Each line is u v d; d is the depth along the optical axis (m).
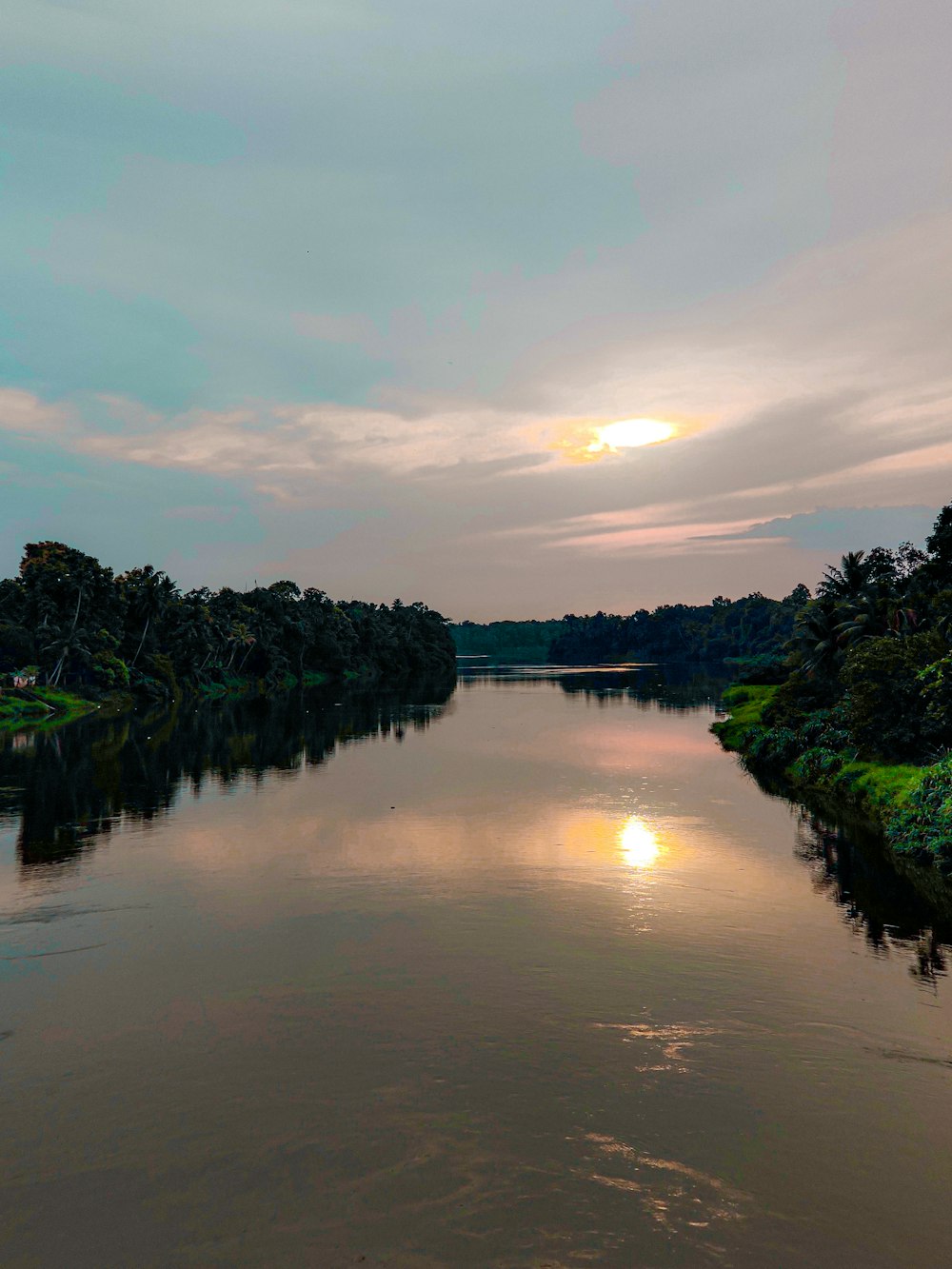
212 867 33.31
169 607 147.00
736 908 27.72
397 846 36.34
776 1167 14.45
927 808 34.56
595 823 40.56
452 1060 17.97
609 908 27.75
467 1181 14.03
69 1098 16.75
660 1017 19.92
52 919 27.34
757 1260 12.29
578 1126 15.55
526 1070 17.53
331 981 22.12
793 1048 18.48
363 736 81.00
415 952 24.05
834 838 37.28
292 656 184.50
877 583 78.62
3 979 22.59
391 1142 15.10
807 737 56.38
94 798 48.41
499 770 58.41
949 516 74.06
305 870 32.72
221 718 101.56
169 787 51.88
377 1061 17.97
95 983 22.19
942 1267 12.20
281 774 57.09
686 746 71.81
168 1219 13.31
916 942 24.69
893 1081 17.20
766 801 46.34
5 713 98.12
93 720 99.19
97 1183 14.16
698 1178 14.16
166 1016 20.23
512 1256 12.35
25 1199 13.84
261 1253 12.54
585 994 21.17
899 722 47.25
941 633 51.44
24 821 42.31
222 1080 17.31
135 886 30.84
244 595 180.50
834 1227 13.00
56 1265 12.42
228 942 25.05
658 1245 12.57
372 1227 13.00
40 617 122.00
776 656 136.50
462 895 29.33
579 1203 13.48
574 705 120.50
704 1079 17.23
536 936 25.25
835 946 24.38
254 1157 14.77
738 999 20.92
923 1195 13.77
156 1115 16.09
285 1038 19.05
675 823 40.66
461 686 176.38
